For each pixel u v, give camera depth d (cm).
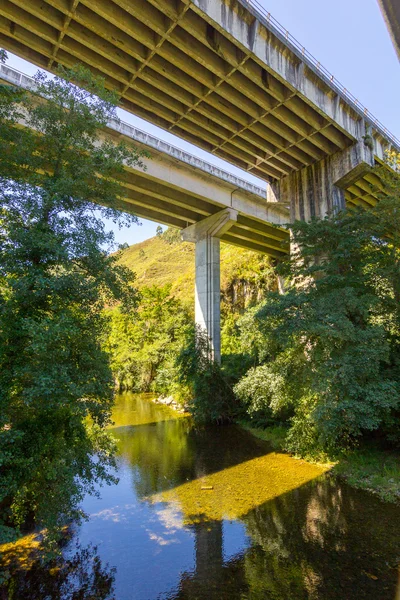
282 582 659
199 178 2539
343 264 1384
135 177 2362
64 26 1395
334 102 1873
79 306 838
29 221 812
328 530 830
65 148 874
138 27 1414
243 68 1545
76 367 786
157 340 3528
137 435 1806
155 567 725
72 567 732
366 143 2009
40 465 755
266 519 902
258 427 1870
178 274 5756
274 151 2219
